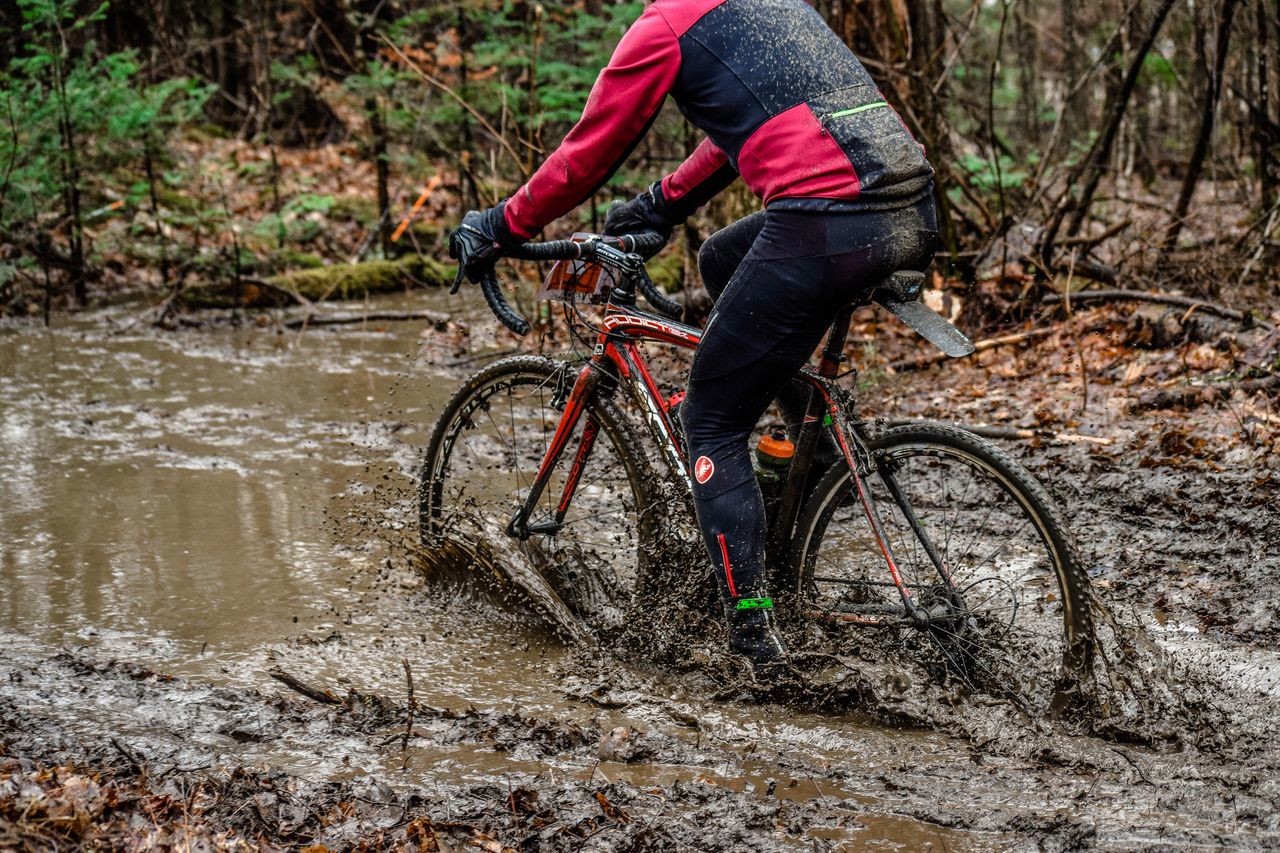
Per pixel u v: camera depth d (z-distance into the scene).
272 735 2.71
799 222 2.65
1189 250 7.62
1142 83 11.49
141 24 13.82
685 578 3.25
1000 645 3.01
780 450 3.13
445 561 3.64
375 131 9.70
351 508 4.36
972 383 6.02
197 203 9.50
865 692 2.85
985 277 7.09
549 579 3.52
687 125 7.95
